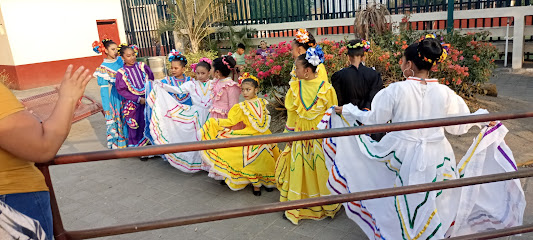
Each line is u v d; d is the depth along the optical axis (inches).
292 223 156.6
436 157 115.4
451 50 266.2
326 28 530.6
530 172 96.2
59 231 75.1
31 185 64.2
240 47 432.8
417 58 115.0
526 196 162.6
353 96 161.0
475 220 126.6
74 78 64.1
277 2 556.7
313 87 151.7
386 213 125.0
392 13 470.6
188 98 237.5
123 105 243.8
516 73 417.4
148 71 246.5
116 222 165.6
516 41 427.8
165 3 624.7
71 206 182.7
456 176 120.3
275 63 270.8
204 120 220.8
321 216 158.1
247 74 180.7
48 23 541.0
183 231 154.9
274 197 181.0
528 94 327.0
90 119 353.7
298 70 151.3
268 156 181.0
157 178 211.6
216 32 603.2
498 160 120.6
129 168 227.9
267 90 278.7
